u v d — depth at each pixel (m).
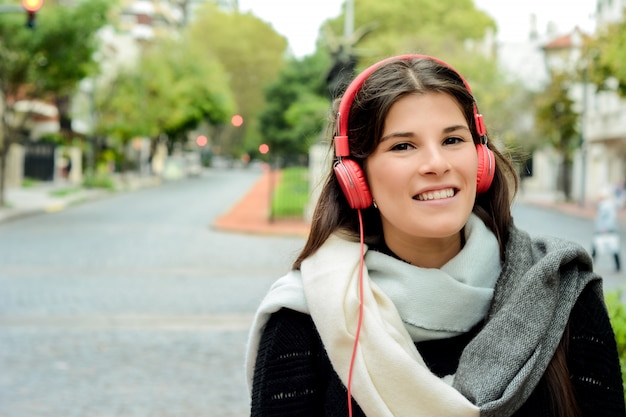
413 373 1.32
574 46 48.66
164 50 58.06
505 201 1.57
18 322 8.28
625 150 37.62
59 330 7.92
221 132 101.12
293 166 68.81
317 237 1.54
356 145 1.48
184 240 17.50
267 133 68.25
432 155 1.39
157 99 44.97
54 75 24.31
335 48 19.70
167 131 56.03
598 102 40.22
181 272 12.32
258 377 1.46
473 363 1.36
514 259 1.46
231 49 86.44
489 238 1.50
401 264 1.44
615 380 1.40
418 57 1.48
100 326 8.16
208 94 59.12
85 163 46.06
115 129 39.16
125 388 5.90
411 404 1.32
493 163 1.52
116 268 12.66
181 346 7.31
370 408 1.32
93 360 6.73
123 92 39.75
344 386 1.40
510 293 1.42
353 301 1.38
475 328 1.45
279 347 1.45
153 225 21.53
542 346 1.36
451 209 1.39
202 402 5.58
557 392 1.37
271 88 68.00
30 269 12.33
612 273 13.43
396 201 1.42
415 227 1.40
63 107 43.97
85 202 30.95
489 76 38.59
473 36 52.69
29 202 28.12
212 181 56.09
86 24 23.33
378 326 1.36
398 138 1.41
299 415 1.42
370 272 1.49
